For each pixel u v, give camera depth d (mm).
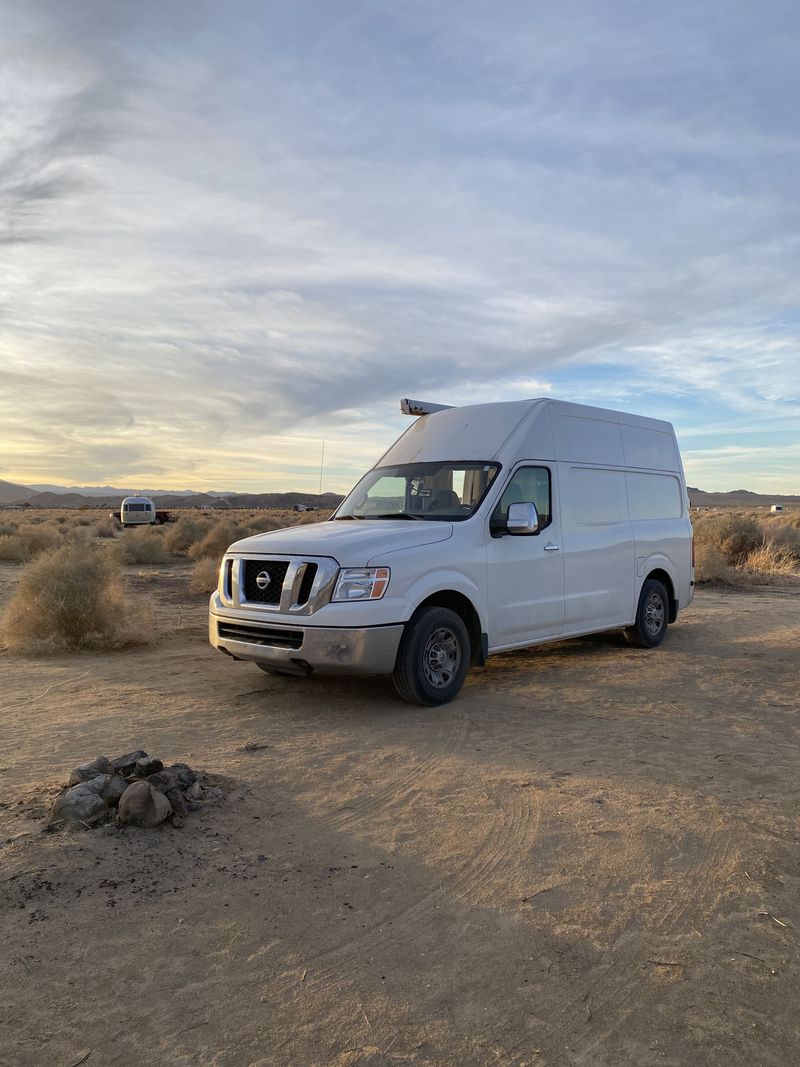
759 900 3443
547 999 2762
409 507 7965
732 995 2791
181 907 3311
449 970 2924
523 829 4176
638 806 4492
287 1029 2588
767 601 14867
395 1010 2693
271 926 3195
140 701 7070
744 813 4398
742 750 5578
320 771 5086
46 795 4391
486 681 7887
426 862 3793
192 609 13742
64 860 3613
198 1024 2604
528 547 7875
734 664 8664
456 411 8781
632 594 9352
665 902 3426
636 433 9805
